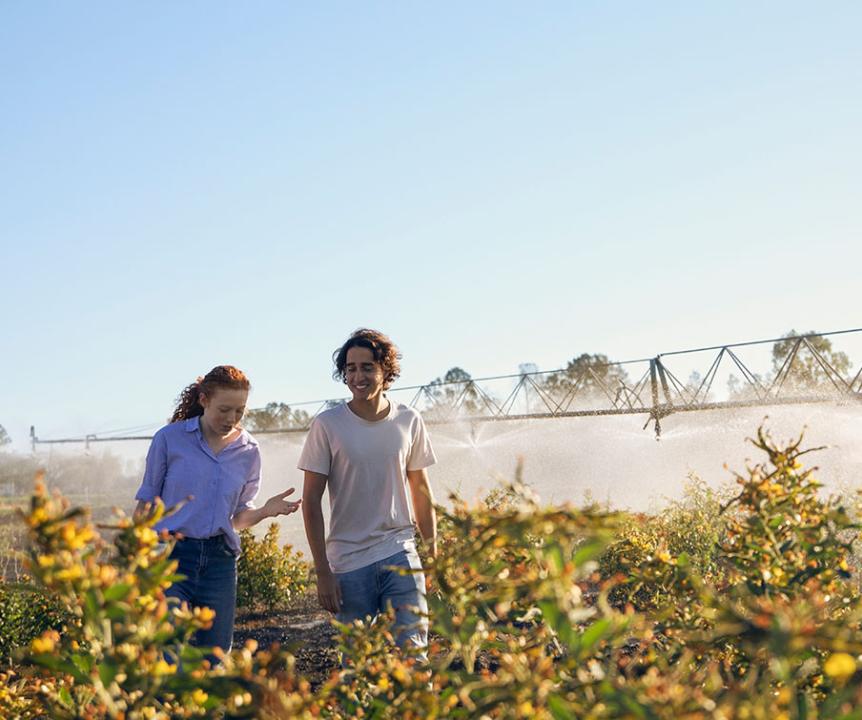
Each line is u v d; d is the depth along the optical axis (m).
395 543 3.87
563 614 1.24
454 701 1.45
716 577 2.48
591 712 1.15
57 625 6.16
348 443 3.86
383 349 3.94
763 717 1.10
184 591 3.69
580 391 37.81
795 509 1.99
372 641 1.82
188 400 3.98
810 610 1.22
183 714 1.41
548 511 1.29
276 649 1.51
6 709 2.19
